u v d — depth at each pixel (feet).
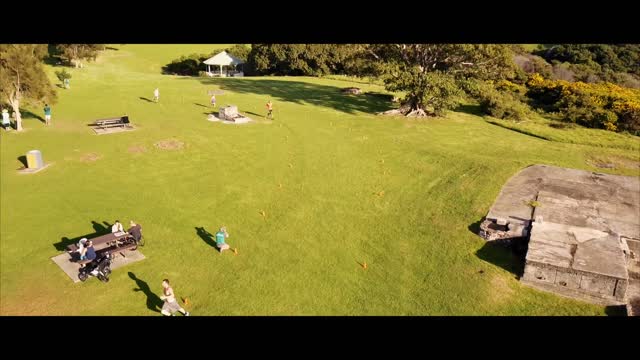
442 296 70.23
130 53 329.11
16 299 68.28
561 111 166.40
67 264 76.28
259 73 304.30
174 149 126.11
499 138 140.26
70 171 110.22
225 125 148.15
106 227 87.71
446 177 108.47
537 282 71.61
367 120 157.99
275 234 86.89
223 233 79.92
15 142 126.31
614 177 106.11
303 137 138.72
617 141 137.59
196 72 303.68
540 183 101.14
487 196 94.99
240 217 92.94
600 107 157.69
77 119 149.48
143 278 73.51
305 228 89.10
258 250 81.76
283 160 121.08
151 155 121.49
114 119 142.61
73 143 127.75
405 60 161.38
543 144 134.82
